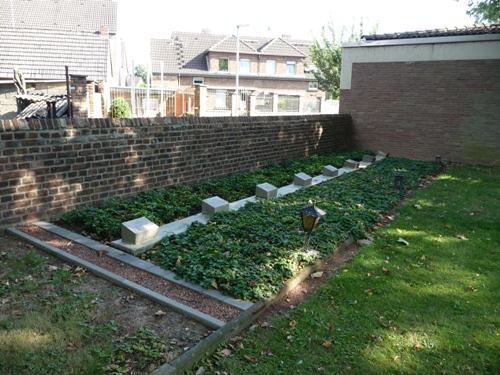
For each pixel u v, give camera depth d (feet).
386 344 10.85
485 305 12.96
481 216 22.20
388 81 43.50
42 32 73.67
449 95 40.32
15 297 11.82
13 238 16.26
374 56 43.88
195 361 9.75
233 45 134.21
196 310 11.66
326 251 16.22
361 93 45.34
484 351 10.72
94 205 20.13
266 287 12.93
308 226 15.65
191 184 25.84
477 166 38.78
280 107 97.91
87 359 9.30
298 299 13.29
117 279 13.17
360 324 11.75
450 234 19.40
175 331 10.80
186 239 16.33
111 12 125.90
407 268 15.62
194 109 77.56
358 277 14.76
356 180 29.37
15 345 9.65
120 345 9.90
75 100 45.19
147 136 22.41
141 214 18.67
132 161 21.77
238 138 29.40
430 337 11.24
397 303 12.99
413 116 42.57
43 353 9.48
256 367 9.73
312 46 107.34
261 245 15.80
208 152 26.84
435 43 40.14
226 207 20.79
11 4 119.85
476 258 16.65
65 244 15.72
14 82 57.06
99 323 10.89
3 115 60.49
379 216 21.47
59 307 11.35
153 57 135.03
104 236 16.99
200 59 136.67
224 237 16.72
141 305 12.00
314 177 31.32
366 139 45.75
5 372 8.83
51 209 18.35
